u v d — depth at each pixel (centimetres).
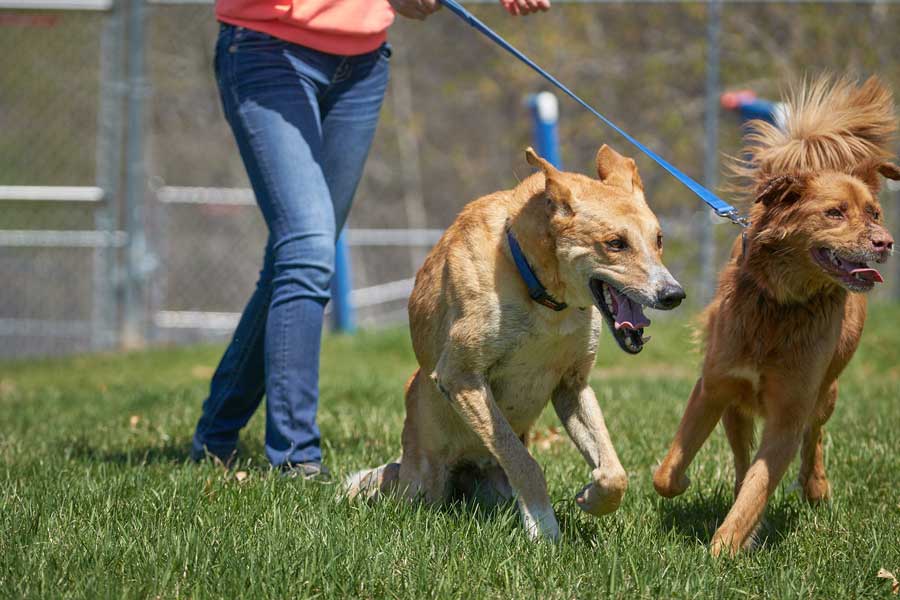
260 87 729
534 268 594
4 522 561
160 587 473
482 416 602
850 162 693
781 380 619
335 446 854
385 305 2558
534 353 610
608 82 2484
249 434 910
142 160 1772
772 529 642
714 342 646
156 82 2191
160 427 954
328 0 737
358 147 777
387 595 477
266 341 728
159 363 1584
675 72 2406
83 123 2114
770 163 712
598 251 579
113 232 1766
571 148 2473
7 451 834
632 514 636
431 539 541
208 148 2508
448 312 622
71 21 1866
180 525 561
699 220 1991
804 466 724
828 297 627
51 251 2128
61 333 1947
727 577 516
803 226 609
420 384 672
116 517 575
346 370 1517
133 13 1752
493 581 502
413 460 680
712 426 651
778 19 2284
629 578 501
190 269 2444
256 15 722
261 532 551
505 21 2616
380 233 2094
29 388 1388
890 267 1922
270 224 732
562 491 690
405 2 739
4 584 464
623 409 1025
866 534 591
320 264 720
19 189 1727
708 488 726
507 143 2827
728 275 670
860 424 913
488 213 621
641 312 586
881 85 710
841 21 2130
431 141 2947
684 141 2328
